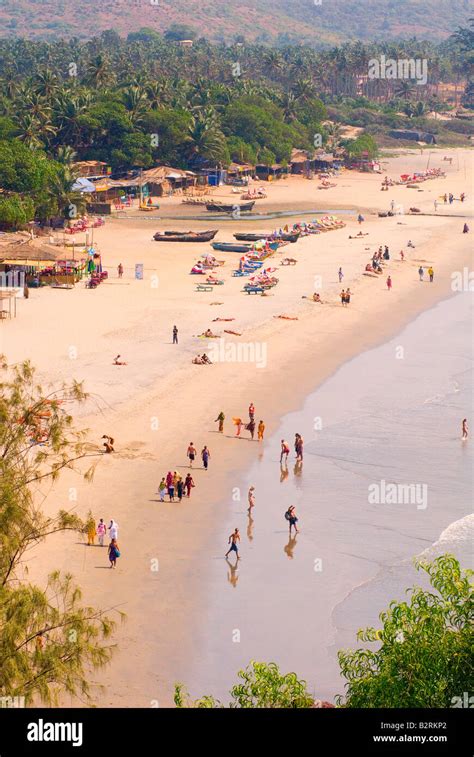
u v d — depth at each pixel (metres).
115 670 44.66
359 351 102.69
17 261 127.38
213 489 65.50
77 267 131.38
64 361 92.88
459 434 77.62
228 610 50.41
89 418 77.44
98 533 56.69
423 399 86.75
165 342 101.06
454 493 65.81
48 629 30.50
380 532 59.75
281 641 47.78
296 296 125.12
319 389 88.81
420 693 25.56
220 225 185.75
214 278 131.88
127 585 52.19
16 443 34.88
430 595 28.22
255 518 61.41
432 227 186.12
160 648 46.66
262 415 81.00
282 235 164.88
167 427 76.69
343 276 138.50
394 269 145.50
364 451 73.38
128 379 87.94
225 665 45.50
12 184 168.12
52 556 54.84
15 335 102.69
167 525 59.75
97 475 66.12
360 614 50.25
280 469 69.38
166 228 180.12
